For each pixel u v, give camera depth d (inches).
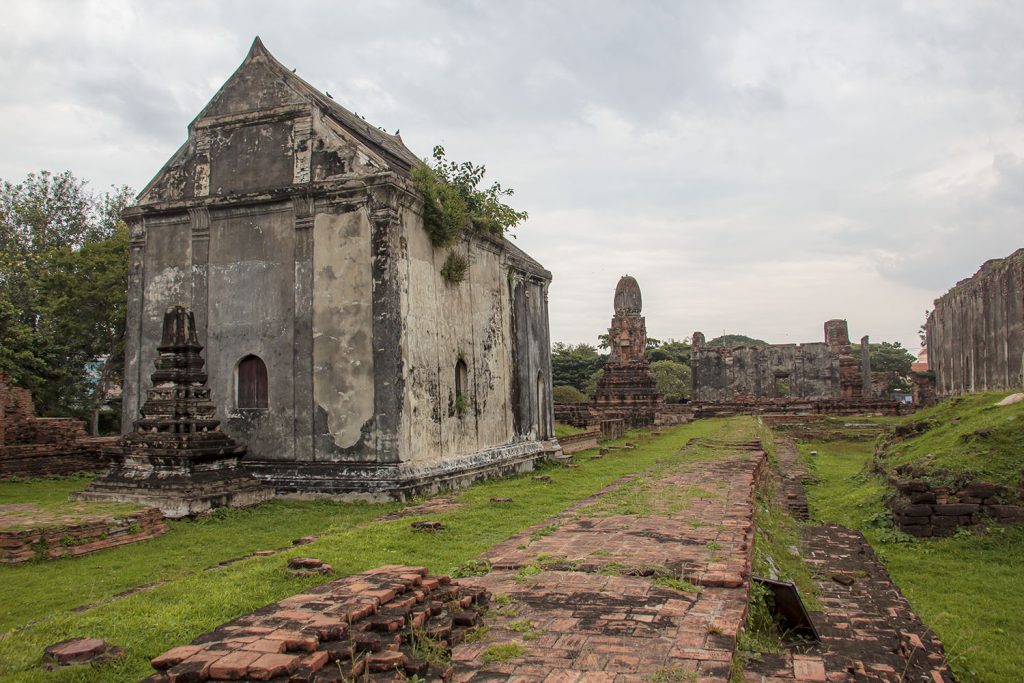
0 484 714.8
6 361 872.3
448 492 609.3
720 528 346.6
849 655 257.6
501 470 759.1
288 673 165.2
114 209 1362.0
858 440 1486.2
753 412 2068.2
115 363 1117.7
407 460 579.5
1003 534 448.1
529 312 929.5
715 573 262.2
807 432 1552.7
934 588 375.6
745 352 2389.3
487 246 792.9
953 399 800.9
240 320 623.2
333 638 184.7
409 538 387.2
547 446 931.3
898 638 281.1
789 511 585.6
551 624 211.8
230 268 631.2
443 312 674.8
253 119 639.8
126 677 205.5
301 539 403.2
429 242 652.7
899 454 694.5
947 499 470.0
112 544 406.3
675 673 174.2
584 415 1408.7
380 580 229.0
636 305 2133.4
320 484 568.4
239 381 622.2
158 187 666.2
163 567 364.5
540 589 247.4
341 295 595.2
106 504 458.6
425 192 634.2
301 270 608.4
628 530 343.6
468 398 719.7
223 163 645.9
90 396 1139.3
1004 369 1301.7
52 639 227.1
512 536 352.5
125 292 1053.2
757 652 225.0
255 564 319.3
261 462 598.5
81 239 1325.0
